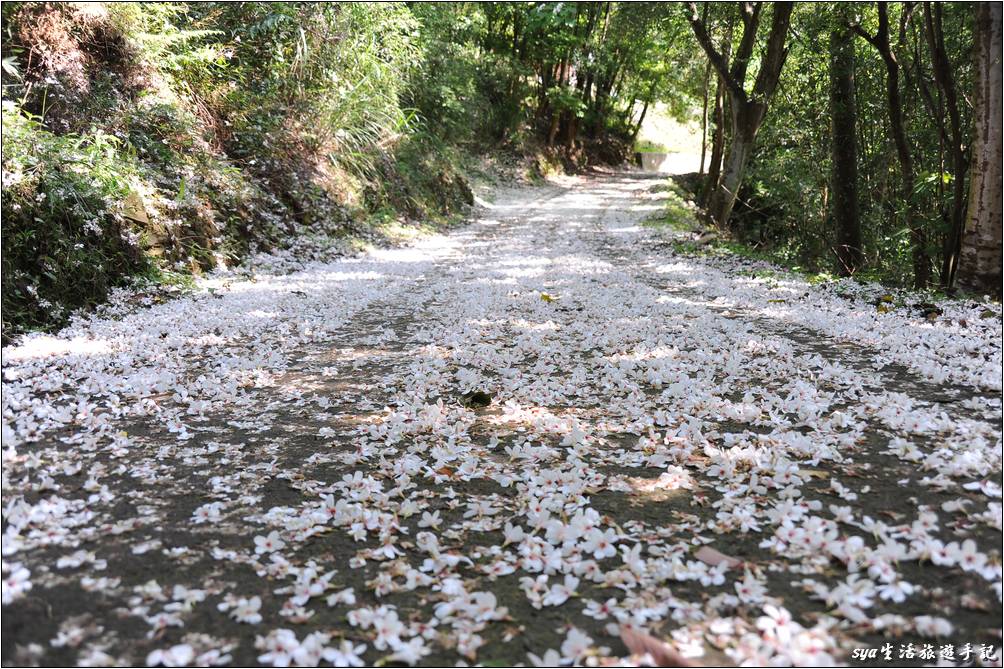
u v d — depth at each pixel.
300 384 4.59
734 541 2.47
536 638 1.99
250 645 1.96
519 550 2.43
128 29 9.64
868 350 5.17
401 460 3.19
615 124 41.22
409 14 15.95
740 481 2.91
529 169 29.22
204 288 7.62
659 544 2.46
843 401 3.93
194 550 2.46
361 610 2.07
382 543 2.51
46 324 5.77
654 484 2.96
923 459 3.07
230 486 2.99
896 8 12.97
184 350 5.35
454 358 5.14
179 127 9.66
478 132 28.41
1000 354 4.81
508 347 5.56
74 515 2.70
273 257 9.64
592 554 2.42
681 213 18.81
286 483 3.04
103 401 4.14
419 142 18.77
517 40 30.67
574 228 16.17
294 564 2.37
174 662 1.86
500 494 2.91
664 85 33.59
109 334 5.67
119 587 2.22
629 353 5.21
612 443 3.46
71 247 6.45
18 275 5.79
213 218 9.09
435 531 2.61
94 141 8.27
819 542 2.38
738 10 16.70
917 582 2.17
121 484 3.02
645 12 16.48
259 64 13.45
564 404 4.10
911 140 13.07
